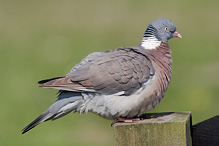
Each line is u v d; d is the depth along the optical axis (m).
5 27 24.19
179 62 17.77
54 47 20.59
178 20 23.39
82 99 7.71
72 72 7.76
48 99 15.18
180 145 6.18
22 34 23.03
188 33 21.83
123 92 7.65
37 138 12.77
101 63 7.75
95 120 13.97
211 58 17.92
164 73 8.17
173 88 15.30
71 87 7.57
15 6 27.28
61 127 13.53
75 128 13.48
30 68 18.09
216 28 22.30
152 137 6.24
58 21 25.08
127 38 21.06
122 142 6.31
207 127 6.96
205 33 21.41
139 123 6.27
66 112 7.78
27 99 15.13
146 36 8.70
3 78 17.00
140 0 26.50
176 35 8.88
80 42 20.86
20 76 17.14
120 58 7.82
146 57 8.05
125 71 7.68
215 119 6.95
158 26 8.73
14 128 13.26
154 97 7.89
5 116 14.01
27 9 26.77
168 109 13.88
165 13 24.52
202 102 14.16
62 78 7.70
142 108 7.78
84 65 7.80
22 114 14.22
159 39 8.70
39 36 22.58
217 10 24.47
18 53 20.28
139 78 7.71
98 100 7.68
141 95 7.71
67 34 22.56
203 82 15.58
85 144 12.45
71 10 25.88
